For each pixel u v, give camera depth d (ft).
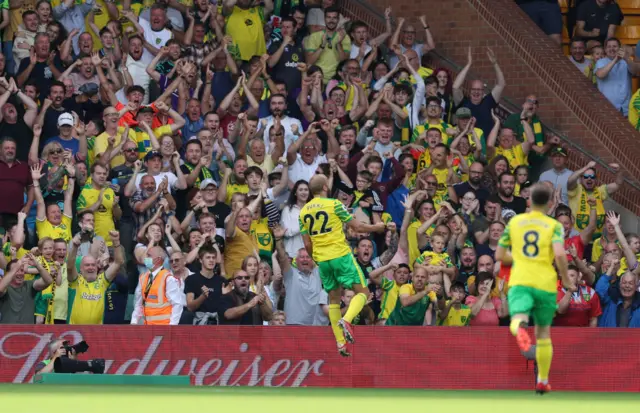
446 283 174.70
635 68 231.71
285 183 188.44
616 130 224.74
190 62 209.05
